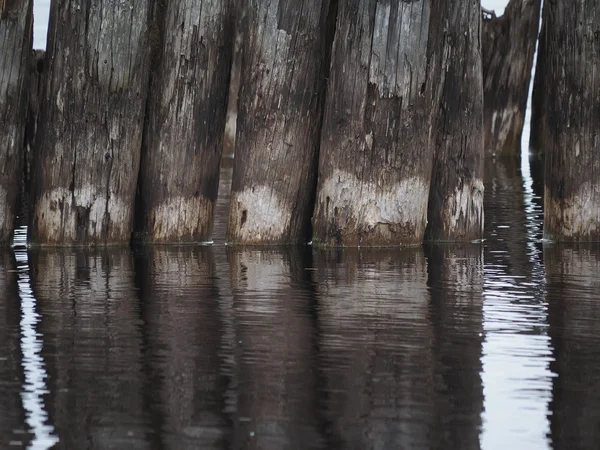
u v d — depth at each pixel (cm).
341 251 1427
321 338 974
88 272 1288
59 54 1395
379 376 866
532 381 855
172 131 1441
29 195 1484
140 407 796
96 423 767
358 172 1418
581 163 1481
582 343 961
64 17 1391
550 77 1485
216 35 1432
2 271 1292
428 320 1043
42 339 969
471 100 1473
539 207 1950
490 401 812
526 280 1250
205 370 879
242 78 1438
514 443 737
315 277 1264
